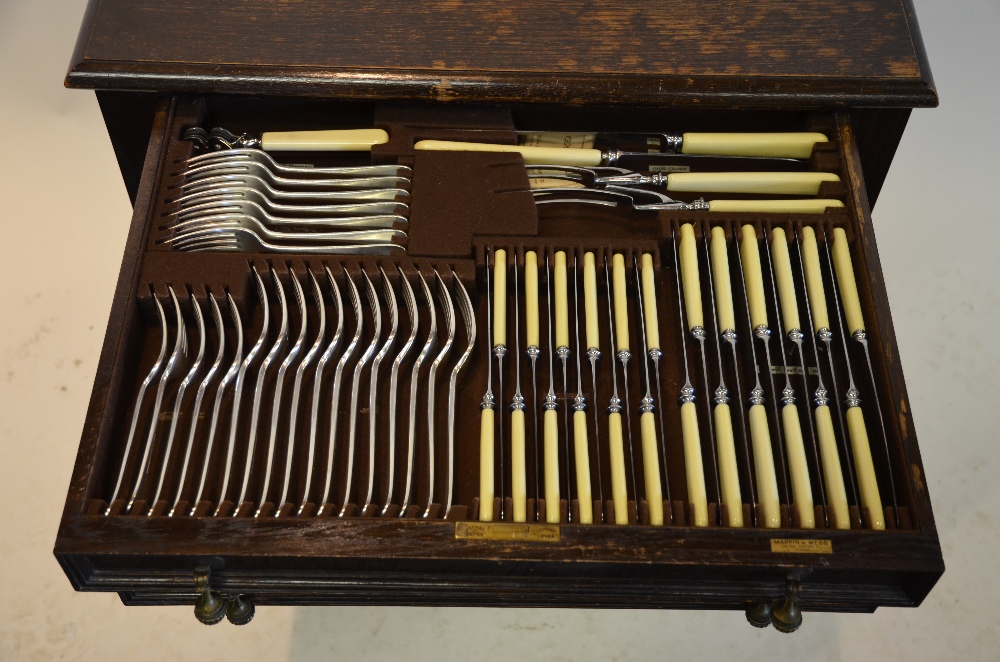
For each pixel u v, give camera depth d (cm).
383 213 162
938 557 129
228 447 137
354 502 139
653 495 134
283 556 126
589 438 145
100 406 136
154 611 202
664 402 151
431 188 160
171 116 163
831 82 163
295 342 152
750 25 168
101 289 227
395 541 127
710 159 173
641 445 146
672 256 160
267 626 201
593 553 127
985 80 255
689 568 129
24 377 218
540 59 163
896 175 242
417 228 156
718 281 152
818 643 201
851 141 165
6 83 248
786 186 166
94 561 130
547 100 161
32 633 200
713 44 166
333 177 167
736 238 157
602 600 140
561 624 202
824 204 161
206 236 155
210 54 161
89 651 199
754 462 142
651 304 151
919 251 233
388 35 165
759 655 200
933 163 244
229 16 166
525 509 133
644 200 169
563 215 169
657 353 147
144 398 144
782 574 131
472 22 167
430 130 167
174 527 127
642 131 173
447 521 129
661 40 166
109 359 140
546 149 167
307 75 160
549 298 150
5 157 239
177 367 147
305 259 152
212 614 133
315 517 129
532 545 128
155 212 156
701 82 161
